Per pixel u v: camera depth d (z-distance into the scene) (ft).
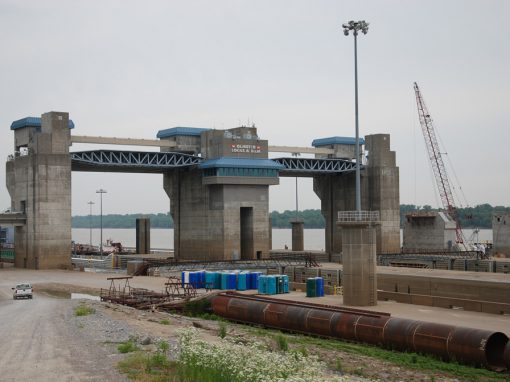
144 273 427.74
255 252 545.85
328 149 627.87
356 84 263.70
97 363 115.75
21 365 114.32
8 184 528.22
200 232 555.28
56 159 486.79
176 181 579.48
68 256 491.72
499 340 154.71
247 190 544.62
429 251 602.85
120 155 515.91
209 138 549.13
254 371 94.43
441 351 159.33
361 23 264.11
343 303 278.87
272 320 213.05
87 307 227.40
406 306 278.26
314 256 599.98
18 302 273.75
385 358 157.99
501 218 595.06
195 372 98.94
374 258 275.39
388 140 633.20
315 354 156.97
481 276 358.02
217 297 242.37
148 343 142.20
